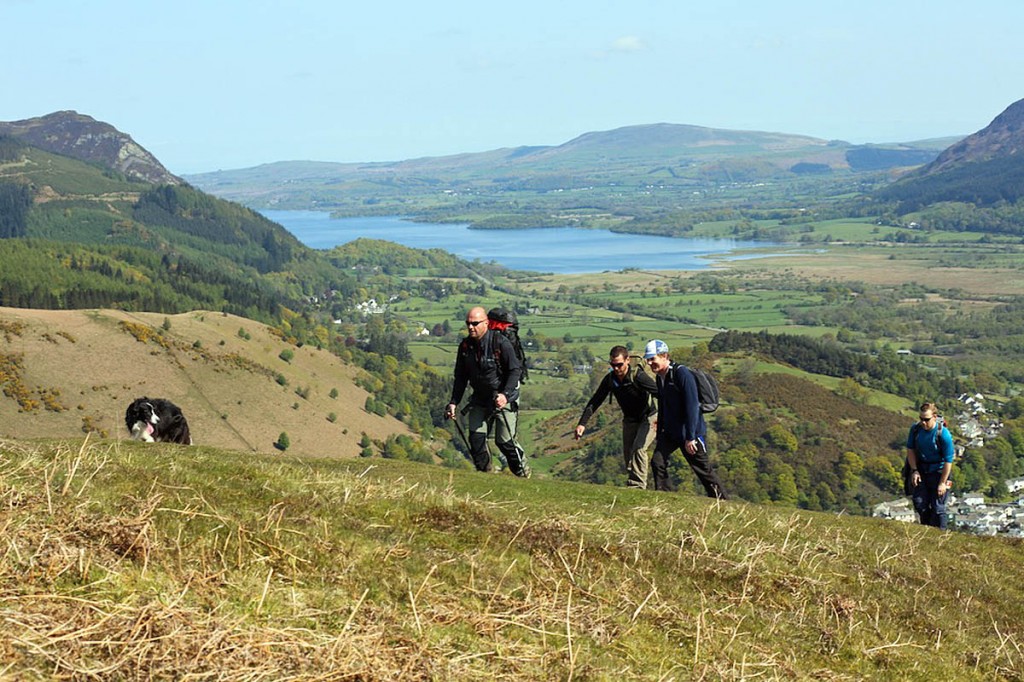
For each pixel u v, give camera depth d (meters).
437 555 8.20
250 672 5.39
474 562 8.19
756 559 10.05
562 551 9.03
